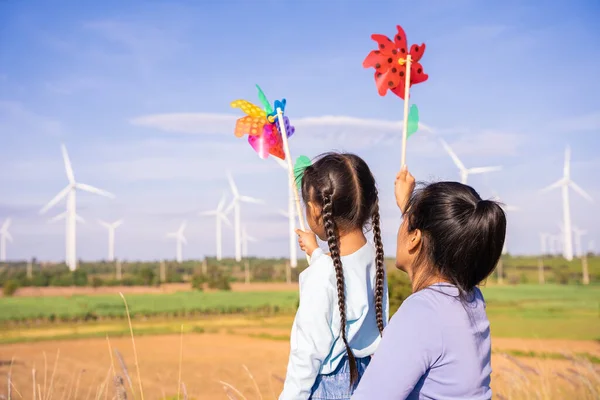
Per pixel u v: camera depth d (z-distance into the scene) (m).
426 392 1.97
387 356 1.93
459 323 1.97
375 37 2.87
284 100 2.95
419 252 2.12
